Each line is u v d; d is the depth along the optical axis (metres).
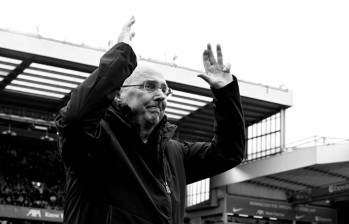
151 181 2.56
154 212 2.49
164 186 2.63
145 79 2.60
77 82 35.72
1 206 39.81
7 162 45.50
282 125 41.94
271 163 41.97
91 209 2.45
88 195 2.47
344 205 49.00
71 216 2.47
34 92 37.53
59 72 34.19
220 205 46.38
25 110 40.44
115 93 2.40
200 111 41.69
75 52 32.81
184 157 2.98
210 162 2.99
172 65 36.84
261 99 40.22
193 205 49.16
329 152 38.78
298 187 47.06
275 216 47.12
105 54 2.46
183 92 38.09
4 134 42.88
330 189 44.38
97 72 2.40
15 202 42.81
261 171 42.50
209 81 2.96
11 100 38.94
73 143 2.35
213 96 3.01
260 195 47.12
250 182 46.69
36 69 33.81
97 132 2.40
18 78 35.25
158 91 2.61
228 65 2.98
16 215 40.00
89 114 2.33
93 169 2.45
